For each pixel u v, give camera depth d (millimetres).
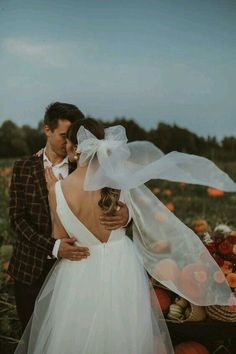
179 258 3389
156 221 3367
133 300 3135
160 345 3197
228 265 3553
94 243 3148
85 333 3076
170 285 3328
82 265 3160
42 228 3445
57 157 3541
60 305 3145
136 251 3316
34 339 3262
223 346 3748
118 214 3092
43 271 3531
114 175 3010
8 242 5562
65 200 3055
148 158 3521
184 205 6855
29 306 3545
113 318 3088
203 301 3293
